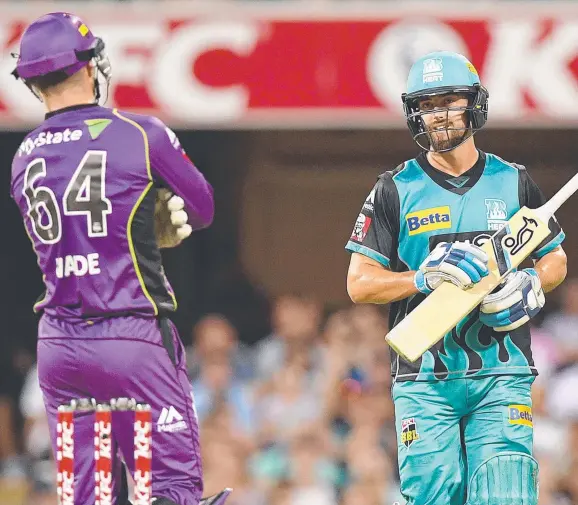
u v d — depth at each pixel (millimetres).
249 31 28953
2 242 39906
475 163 15297
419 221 15148
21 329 39344
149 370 14250
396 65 28812
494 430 14969
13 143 39906
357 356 30797
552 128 40156
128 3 31391
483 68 28766
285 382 30531
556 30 28656
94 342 14219
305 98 28891
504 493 14797
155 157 14469
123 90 28859
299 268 40656
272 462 28391
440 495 14984
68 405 13977
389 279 15008
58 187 14352
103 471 13523
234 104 28922
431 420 15078
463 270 14344
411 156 40562
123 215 14258
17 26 28828
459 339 15062
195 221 15195
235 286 39938
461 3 30234
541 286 15164
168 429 14320
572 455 27328
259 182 40875
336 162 40688
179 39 28906
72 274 14281
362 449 27906
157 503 13875
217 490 27828
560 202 14938
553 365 30969
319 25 28938
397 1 31000
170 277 39844
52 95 14766
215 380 30609
